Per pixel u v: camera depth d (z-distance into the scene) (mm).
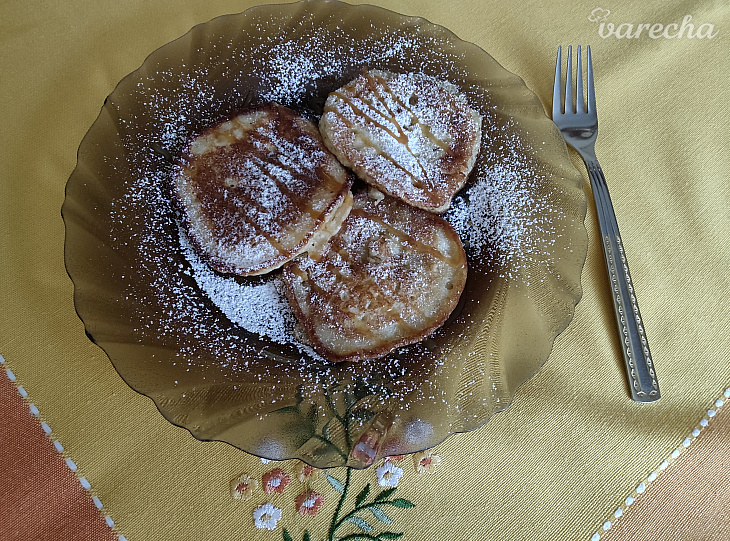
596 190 325
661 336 306
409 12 362
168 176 305
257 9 325
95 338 264
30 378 285
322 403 273
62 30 342
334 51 331
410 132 313
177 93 314
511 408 292
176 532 270
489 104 328
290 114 320
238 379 275
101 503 271
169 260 292
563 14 366
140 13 350
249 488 275
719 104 348
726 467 287
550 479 284
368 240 308
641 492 283
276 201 299
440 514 278
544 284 297
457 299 297
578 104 346
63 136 326
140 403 283
